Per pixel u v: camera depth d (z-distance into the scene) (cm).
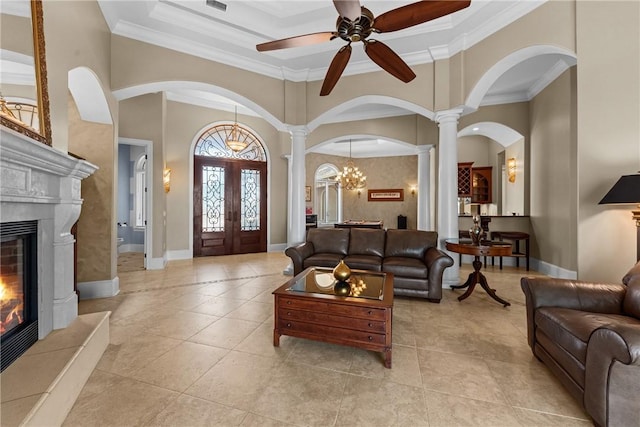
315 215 880
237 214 703
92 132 354
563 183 430
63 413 153
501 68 340
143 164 741
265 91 446
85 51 267
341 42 389
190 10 330
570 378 168
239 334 257
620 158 260
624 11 258
